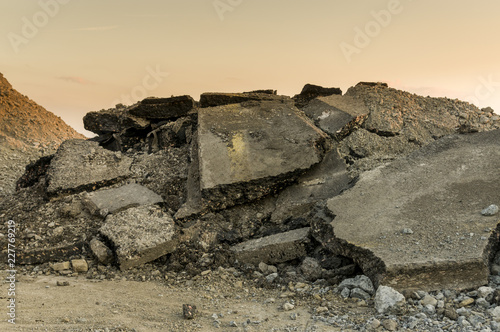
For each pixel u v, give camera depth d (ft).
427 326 14.94
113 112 36.55
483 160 22.43
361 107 30.73
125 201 25.84
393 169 23.61
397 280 17.06
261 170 25.18
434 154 23.94
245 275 21.27
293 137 26.94
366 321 15.67
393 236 19.02
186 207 25.08
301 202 24.50
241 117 29.30
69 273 21.74
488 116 32.40
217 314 16.93
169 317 16.71
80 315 16.53
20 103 57.36
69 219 25.52
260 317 16.62
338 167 26.17
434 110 31.99
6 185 39.65
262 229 24.22
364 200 21.71
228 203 25.00
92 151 29.96
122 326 15.65
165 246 22.54
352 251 19.08
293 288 19.45
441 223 19.26
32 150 50.21
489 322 14.73
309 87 33.22
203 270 21.79
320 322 15.99
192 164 27.99
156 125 34.22
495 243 18.40
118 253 21.88
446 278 17.02
